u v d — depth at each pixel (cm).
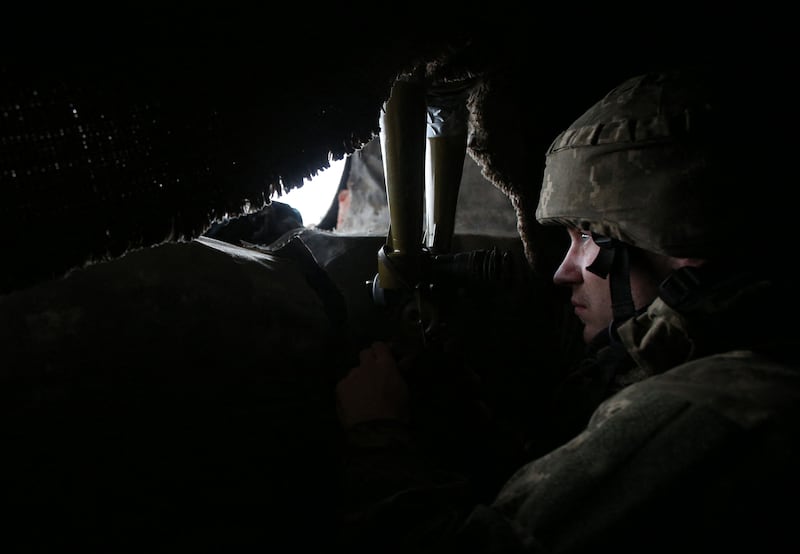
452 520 54
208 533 57
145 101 44
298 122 56
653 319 57
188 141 47
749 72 60
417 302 94
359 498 65
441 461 84
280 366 68
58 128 40
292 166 57
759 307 51
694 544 43
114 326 56
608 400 54
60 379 52
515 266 98
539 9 101
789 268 53
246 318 66
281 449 66
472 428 89
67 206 41
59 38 38
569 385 80
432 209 116
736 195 54
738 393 46
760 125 55
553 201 69
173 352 59
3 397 49
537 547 45
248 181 53
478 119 110
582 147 64
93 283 57
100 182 42
